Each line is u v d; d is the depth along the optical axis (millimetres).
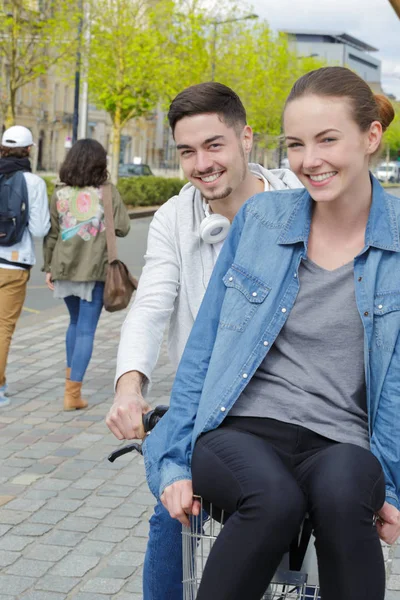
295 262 2543
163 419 2611
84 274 7840
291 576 2408
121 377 2924
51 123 74000
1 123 67562
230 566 2184
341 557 2176
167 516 2932
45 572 4816
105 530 5410
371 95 2463
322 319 2484
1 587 4625
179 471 2473
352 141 2422
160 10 40125
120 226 7871
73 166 7820
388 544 2445
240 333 2539
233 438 2359
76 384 8156
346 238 2537
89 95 42594
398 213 2527
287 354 2498
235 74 50656
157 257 3229
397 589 4598
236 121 3172
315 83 2426
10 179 7930
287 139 2473
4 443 7152
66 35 30969
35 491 6074
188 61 43906
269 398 2463
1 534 5320
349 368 2484
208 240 3146
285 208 2625
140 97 40750
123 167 55656
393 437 2414
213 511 2400
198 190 3264
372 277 2473
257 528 2180
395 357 2449
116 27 38438
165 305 3160
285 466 2311
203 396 2488
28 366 9906
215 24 46812
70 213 7844
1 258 8102
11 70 30219
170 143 95062
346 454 2285
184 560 2498
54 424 7738
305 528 2373
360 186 2498
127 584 4691
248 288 2566
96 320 8109
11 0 29156
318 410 2443
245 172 3234
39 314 13094
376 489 2252
